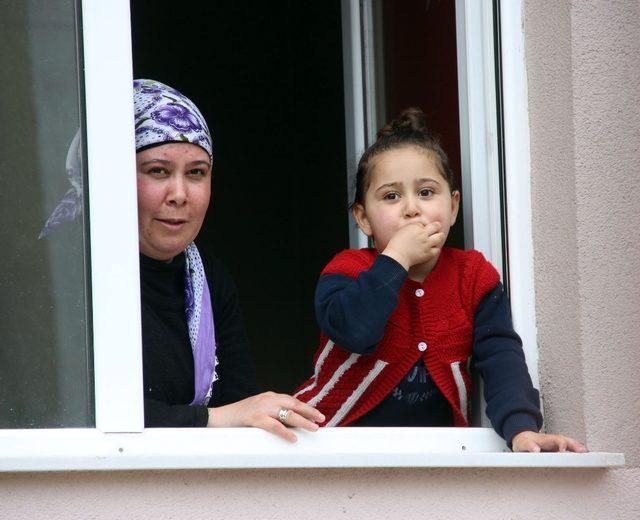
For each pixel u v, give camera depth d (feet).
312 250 39.17
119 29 17.17
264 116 41.39
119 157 17.07
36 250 16.96
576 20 18.71
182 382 19.48
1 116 17.07
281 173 41.42
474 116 20.27
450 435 18.28
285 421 17.31
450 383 19.72
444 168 20.40
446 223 20.26
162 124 18.97
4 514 16.02
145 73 40.47
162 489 16.53
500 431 18.29
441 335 19.75
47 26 17.22
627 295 18.58
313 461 16.72
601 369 18.39
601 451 18.21
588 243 18.51
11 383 16.72
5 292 16.88
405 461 17.03
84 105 17.15
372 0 27.12
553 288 19.04
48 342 16.84
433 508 17.47
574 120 18.61
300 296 41.04
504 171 19.83
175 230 19.16
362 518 17.17
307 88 38.78
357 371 19.90
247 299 40.63
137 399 16.78
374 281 18.74
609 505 18.13
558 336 18.93
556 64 19.04
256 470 16.88
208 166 19.47
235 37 41.42
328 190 36.37
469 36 20.38
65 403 16.79
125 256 16.96
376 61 27.04
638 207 18.72
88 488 16.29
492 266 19.92
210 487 16.70
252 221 41.09
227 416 17.63
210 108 41.06
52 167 17.07
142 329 19.06
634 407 18.45
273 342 40.68
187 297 20.10
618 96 18.79
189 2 41.16
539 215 19.40
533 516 17.83
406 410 19.88
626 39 18.89
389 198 20.22
